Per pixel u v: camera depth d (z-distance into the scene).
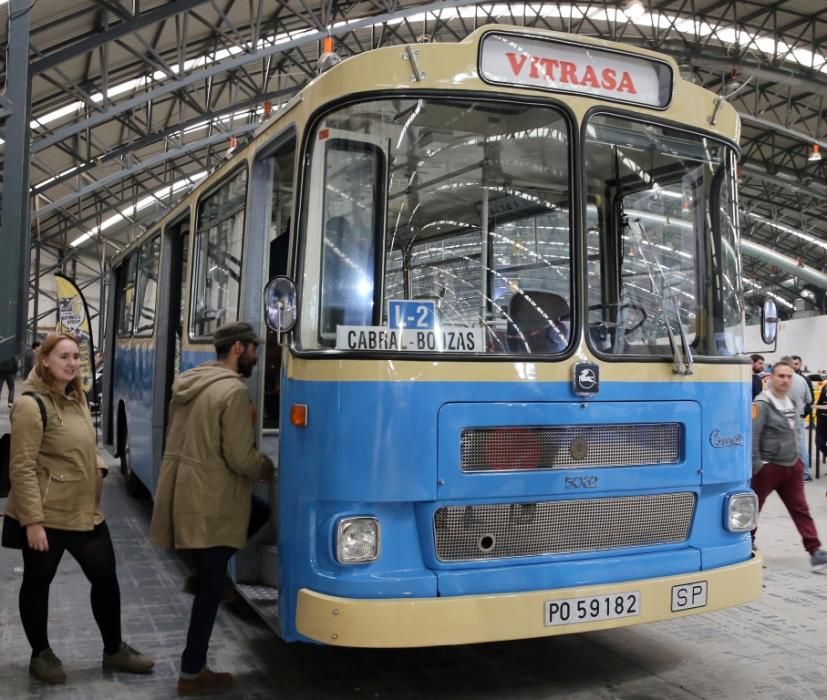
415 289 3.89
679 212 4.44
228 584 5.51
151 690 4.23
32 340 30.84
